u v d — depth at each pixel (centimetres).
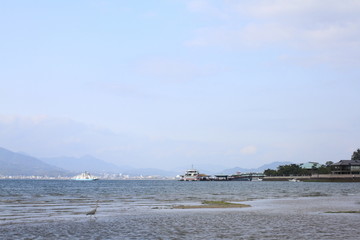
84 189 13938
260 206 6103
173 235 3155
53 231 3334
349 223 3869
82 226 3647
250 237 3056
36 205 6075
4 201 6912
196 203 6750
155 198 8281
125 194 10125
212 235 3148
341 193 11425
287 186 19850
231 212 5038
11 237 3031
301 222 3956
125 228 3528
